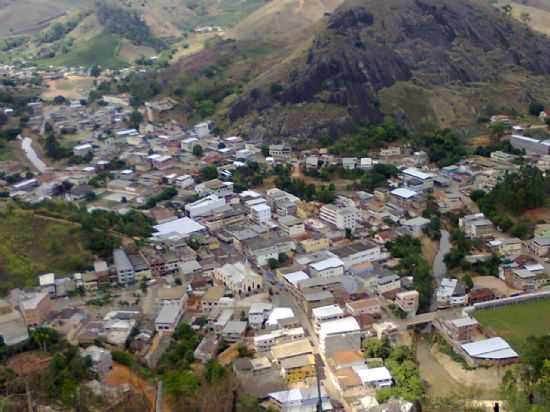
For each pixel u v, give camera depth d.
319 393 168.25
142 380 176.25
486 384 187.00
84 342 194.25
